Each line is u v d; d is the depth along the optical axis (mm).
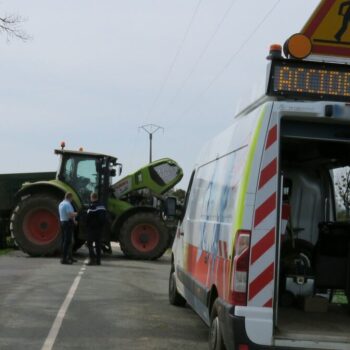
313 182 7527
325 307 6301
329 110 5035
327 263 6773
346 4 6133
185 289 7871
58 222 16766
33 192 17172
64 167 17359
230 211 5320
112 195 18234
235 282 4867
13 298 9555
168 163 18547
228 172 5742
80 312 8633
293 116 5066
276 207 4898
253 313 4824
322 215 7477
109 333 7414
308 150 6973
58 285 11031
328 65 5215
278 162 4945
